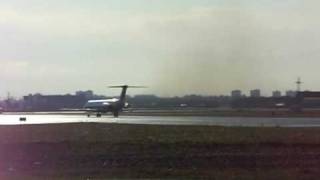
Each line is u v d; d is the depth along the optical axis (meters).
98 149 91.50
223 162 84.19
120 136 104.94
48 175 77.88
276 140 97.31
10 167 84.25
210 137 102.44
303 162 83.12
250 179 73.88
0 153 90.50
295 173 77.44
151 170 80.69
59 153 89.81
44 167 84.31
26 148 92.50
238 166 82.69
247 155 85.94
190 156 86.62
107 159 86.38
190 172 79.12
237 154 86.81
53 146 93.31
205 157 86.06
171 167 83.06
